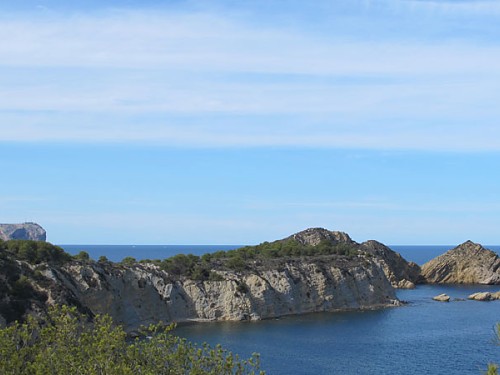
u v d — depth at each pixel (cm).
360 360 8538
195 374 3419
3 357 3384
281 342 9738
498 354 9050
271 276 13325
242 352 8844
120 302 10425
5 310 7338
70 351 3500
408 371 7944
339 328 11306
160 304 11431
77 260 10431
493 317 13012
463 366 8256
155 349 3572
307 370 7862
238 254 15338
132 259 13088
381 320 12406
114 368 3231
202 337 10062
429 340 10188
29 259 9256
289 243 17600
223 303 12244
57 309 3997
